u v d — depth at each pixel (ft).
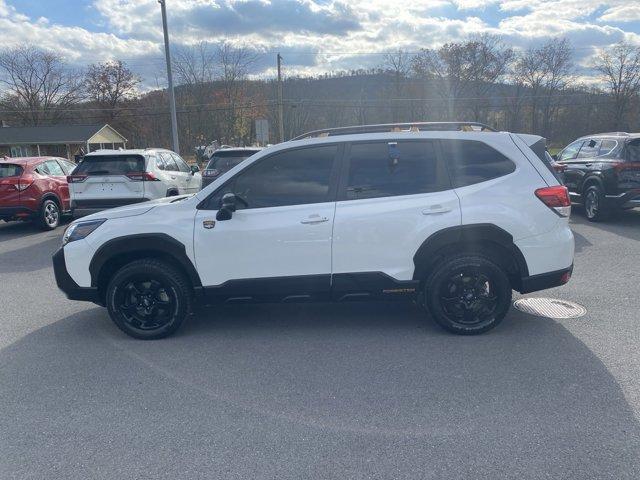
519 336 15.44
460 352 14.40
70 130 164.76
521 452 9.69
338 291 15.58
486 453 9.69
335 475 9.18
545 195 15.10
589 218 35.86
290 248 15.29
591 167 35.47
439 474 9.12
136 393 12.52
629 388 12.03
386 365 13.71
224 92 157.28
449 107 201.87
